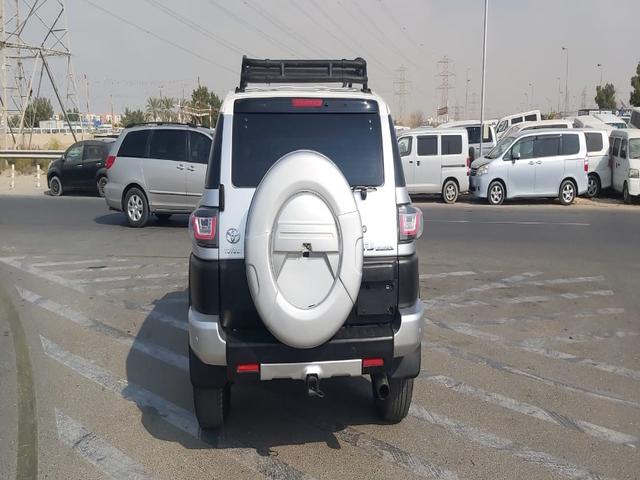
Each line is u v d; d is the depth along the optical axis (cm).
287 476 390
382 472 395
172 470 397
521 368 582
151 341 651
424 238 1302
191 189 1341
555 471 396
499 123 3488
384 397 422
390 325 400
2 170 3275
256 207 367
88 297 823
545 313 762
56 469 397
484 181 1983
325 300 369
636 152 2003
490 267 1022
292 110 422
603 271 995
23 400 502
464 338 668
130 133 1398
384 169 415
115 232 1345
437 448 427
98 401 502
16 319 723
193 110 7369
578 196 2122
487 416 479
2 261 1049
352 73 534
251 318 393
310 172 365
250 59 527
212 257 391
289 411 491
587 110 4103
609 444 434
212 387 406
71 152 2145
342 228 367
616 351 629
